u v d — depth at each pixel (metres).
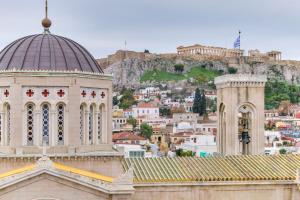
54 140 48.94
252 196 54.25
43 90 48.78
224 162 57.72
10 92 48.69
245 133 75.62
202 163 57.00
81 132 50.62
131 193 44.69
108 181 45.09
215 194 53.41
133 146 156.62
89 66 52.12
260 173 55.31
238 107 74.81
